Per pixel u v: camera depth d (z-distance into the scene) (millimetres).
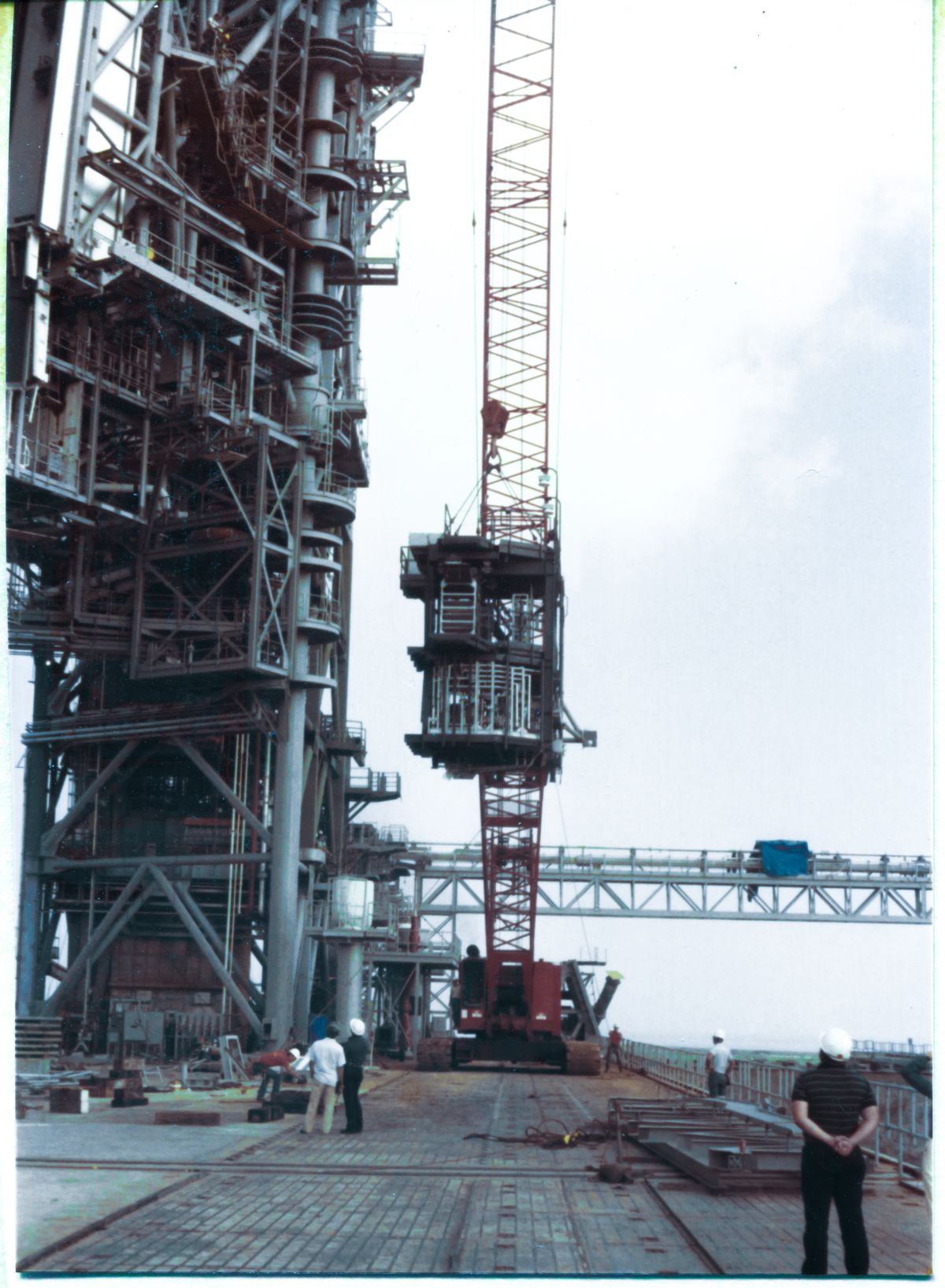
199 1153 23219
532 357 74000
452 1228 16344
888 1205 18984
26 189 43719
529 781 68125
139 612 61625
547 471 73438
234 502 63000
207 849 67625
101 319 54188
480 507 73062
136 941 68562
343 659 80312
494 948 67938
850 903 82438
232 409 59594
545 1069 65062
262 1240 15375
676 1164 21609
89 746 67188
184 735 64438
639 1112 28203
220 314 56406
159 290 53000
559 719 64500
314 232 67375
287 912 61781
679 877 86250
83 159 46062
